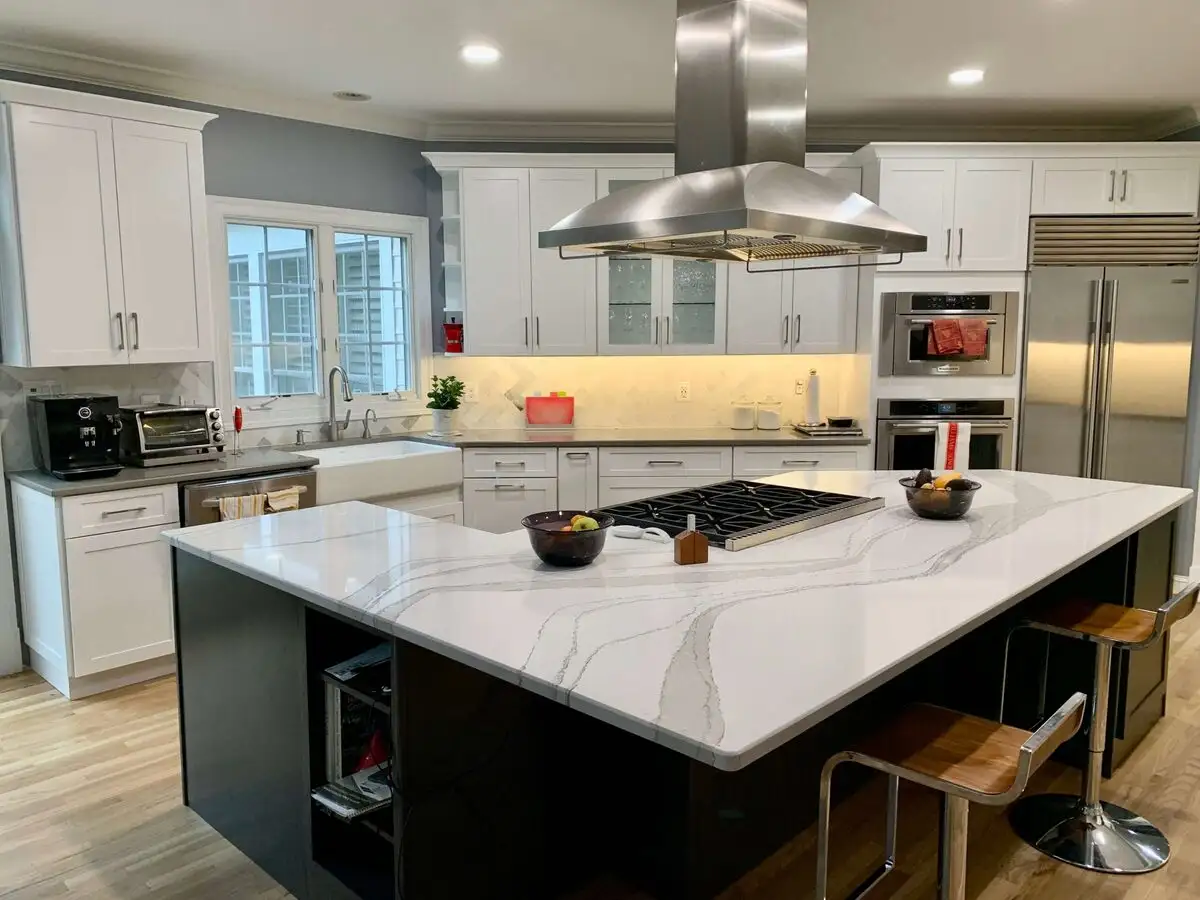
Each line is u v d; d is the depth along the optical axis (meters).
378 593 2.05
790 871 2.45
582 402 5.38
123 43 3.64
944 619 1.86
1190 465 4.99
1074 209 4.71
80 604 3.50
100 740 3.25
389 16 3.35
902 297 4.70
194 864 2.51
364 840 2.32
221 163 4.35
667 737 1.35
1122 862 2.48
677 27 2.79
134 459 3.85
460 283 5.13
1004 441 4.80
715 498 3.07
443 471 4.72
